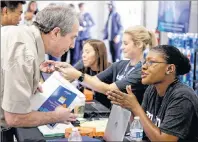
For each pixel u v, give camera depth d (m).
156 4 4.58
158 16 4.13
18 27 1.61
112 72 2.72
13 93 1.46
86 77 2.22
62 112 1.61
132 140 1.64
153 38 2.46
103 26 5.40
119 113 1.55
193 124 1.61
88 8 5.35
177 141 1.55
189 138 1.59
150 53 1.73
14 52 1.48
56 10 1.62
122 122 1.50
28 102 1.50
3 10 2.75
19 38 1.52
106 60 3.18
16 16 2.81
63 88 1.76
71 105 1.75
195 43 2.97
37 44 1.59
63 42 1.66
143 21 4.90
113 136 1.55
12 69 1.46
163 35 4.12
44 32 1.62
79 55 5.17
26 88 1.49
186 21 3.57
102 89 2.23
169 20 3.85
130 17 4.89
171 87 1.71
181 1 3.63
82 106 2.04
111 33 5.16
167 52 1.70
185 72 1.75
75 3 5.29
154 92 1.86
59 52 1.69
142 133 1.66
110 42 5.17
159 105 1.79
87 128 1.76
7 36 1.54
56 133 1.74
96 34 5.43
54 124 1.79
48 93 1.73
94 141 1.53
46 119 1.56
